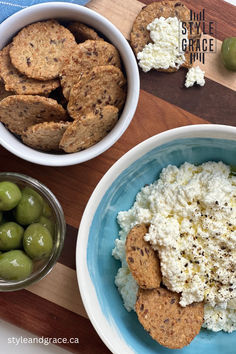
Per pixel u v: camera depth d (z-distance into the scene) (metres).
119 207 0.42
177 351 0.40
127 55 0.39
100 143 0.39
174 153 0.40
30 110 0.39
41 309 0.43
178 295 0.38
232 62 0.42
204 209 0.38
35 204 0.39
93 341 0.43
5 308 0.43
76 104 0.39
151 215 0.39
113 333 0.38
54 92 0.42
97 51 0.39
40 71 0.39
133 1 0.44
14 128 0.40
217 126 0.37
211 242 0.38
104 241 0.41
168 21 0.43
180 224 0.38
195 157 0.41
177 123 0.44
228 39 0.42
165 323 0.37
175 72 0.44
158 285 0.37
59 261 0.43
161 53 0.43
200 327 0.38
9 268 0.38
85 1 0.43
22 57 0.39
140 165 0.40
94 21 0.39
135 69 0.39
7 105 0.38
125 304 0.40
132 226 0.40
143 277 0.36
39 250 0.38
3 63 0.40
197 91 0.44
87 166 0.43
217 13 0.44
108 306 0.40
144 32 0.43
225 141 0.39
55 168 0.43
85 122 0.38
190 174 0.40
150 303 0.37
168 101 0.44
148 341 0.40
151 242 0.37
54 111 0.39
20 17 0.39
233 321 0.40
